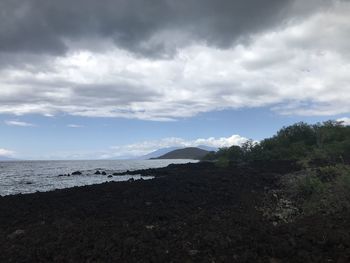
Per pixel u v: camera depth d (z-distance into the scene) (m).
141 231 14.42
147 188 28.53
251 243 12.30
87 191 27.53
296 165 48.19
